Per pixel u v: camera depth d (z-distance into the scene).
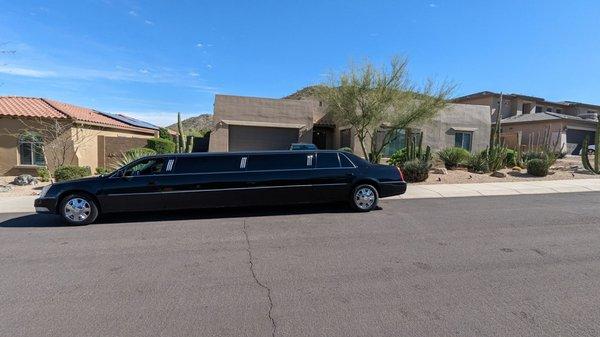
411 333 3.46
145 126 28.98
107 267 5.34
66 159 17.98
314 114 26.30
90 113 23.38
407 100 16.98
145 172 8.77
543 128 31.33
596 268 5.17
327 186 9.19
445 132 24.64
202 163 8.99
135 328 3.60
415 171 15.07
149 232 7.40
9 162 17.66
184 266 5.36
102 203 8.35
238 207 9.80
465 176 16.31
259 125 23.91
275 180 9.01
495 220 8.33
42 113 18.11
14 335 3.47
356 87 16.73
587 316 3.78
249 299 4.23
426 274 4.96
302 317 3.80
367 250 6.04
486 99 36.91
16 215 9.55
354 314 3.85
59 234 7.37
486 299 4.18
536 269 5.13
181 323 3.69
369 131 19.42
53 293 4.44
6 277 4.98
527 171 17.08
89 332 3.52
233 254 5.89
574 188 13.82
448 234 7.07
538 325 3.60
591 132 32.28
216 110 23.61
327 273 5.02
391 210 9.57
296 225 7.86
